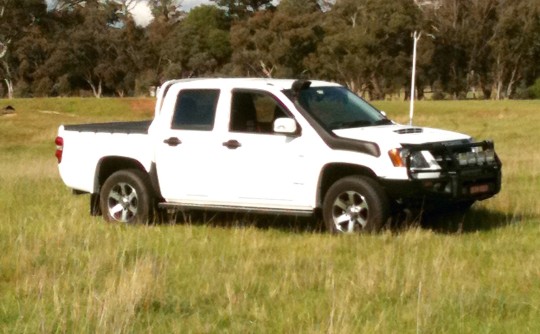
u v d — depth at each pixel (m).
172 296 8.77
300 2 94.81
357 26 89.44
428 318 7.83
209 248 11.23
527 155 25.42
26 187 18.09
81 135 14.02
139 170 13.58
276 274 9.70
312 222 13.05
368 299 8.58
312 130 12.26
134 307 8.17
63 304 8.36
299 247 11.16
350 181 11.91
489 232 12.04
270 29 90.75
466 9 93.88
